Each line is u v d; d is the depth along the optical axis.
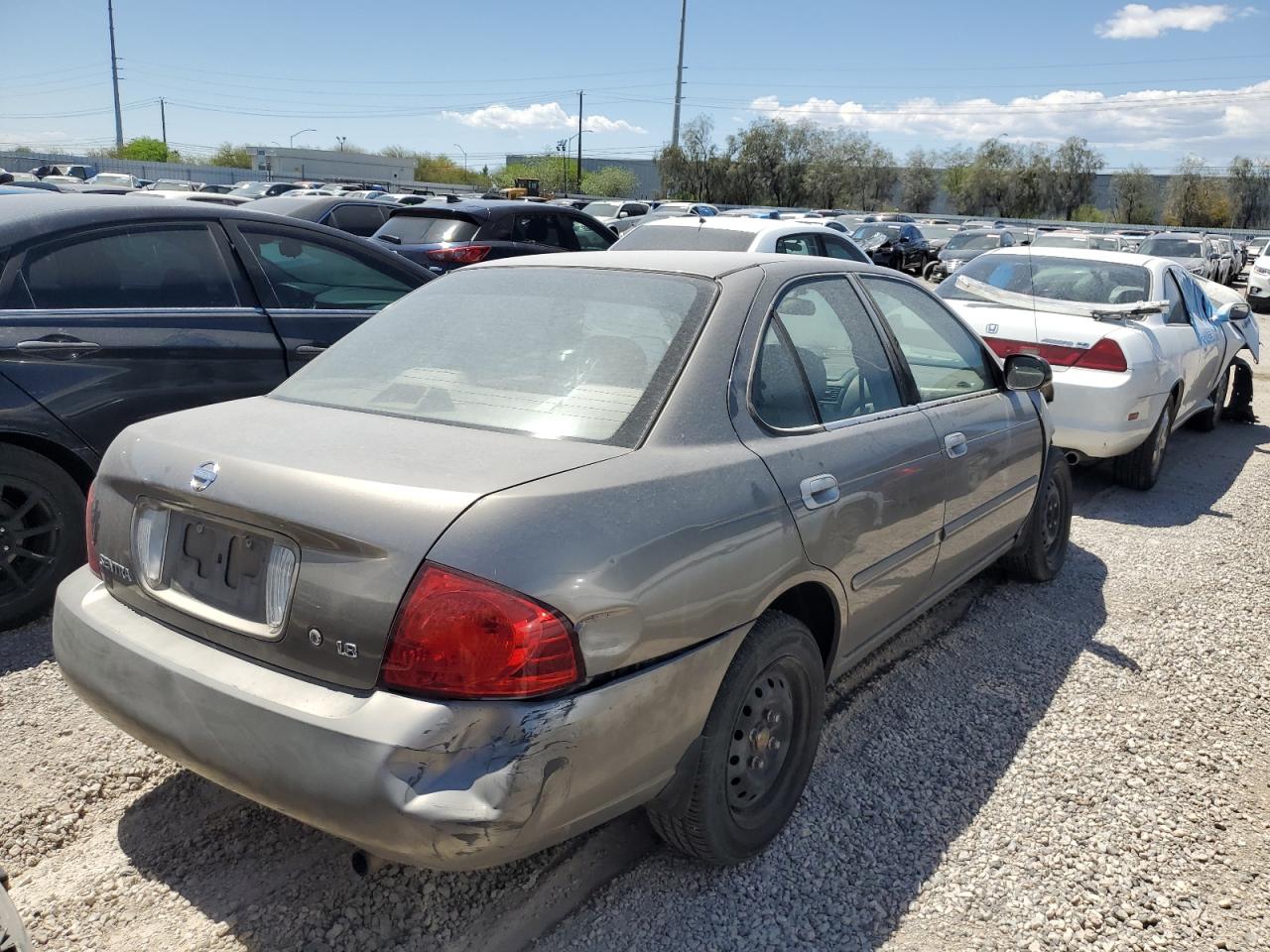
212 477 2.31
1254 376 12.56
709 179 78.00
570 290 3.00
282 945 2.40
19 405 3.91
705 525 2.37
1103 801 3.12
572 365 2.68
